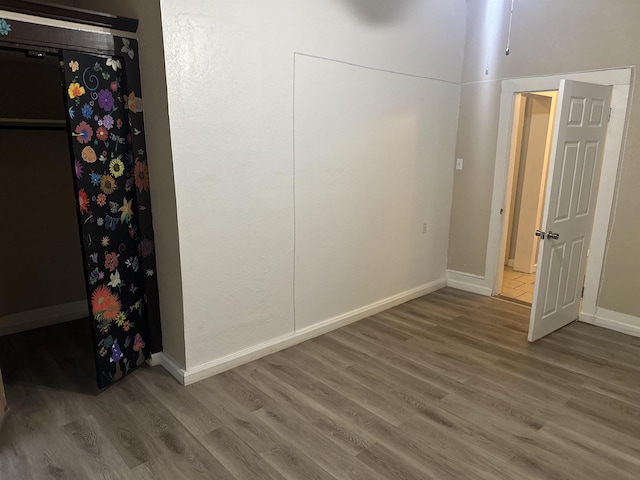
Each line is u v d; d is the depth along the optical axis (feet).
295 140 10.33
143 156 9.26
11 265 11.47
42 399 8.81
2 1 7.16
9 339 11.36
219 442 7.64
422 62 13.20
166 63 8.06
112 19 8.32
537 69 13.09
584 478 6.93
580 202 11.86
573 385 9.56
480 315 13.42
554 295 11.85
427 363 10.46
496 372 10.07
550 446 7.64
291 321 11.21
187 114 8.46
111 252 8.94
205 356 9.63
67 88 7.84
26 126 10.80
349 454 7.40
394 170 13.10
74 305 12.64
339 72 10.96
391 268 13.79
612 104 11.82
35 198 11.60
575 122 10.88
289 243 10.71
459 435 7.91
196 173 8.77
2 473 6.90
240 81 9.11
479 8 14.02
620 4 11.39
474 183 14.92
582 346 11.41
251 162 9.58
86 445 7.53
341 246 12.03
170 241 9.04
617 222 12.09
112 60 8.52
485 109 14.34
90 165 8.38
